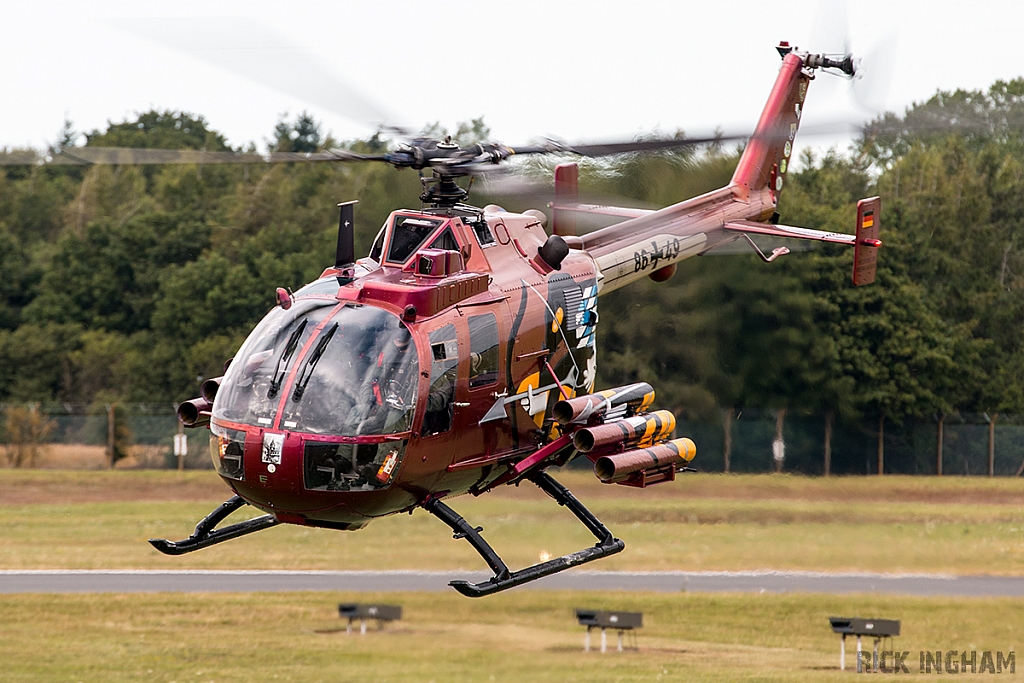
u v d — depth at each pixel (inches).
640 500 4306.1
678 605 3132.4
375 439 1504.7
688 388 5147.6
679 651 2770.7
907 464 5457.7
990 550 3782.0
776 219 2689.5
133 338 7298.2
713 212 2460.6
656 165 4702.3
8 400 7160.4
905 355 5625.0
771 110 2642.7
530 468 1747.0
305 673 2561.5
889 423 5477.4
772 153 2650.1
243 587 3275.1
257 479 1507.1
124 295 7672.2
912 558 3666.3
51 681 2487.7
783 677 2600.9
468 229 1718.8
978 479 5241.1
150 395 6894.7
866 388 5428.2
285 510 1545.3
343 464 1496.1
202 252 7598.4
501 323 1692.9
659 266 2252.7
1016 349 6658.5
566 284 1856.5
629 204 4227.4
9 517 4286.4
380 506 1561.3
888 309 5669.3
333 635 2847.0
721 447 5118.1
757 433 5162.4
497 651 2753.4
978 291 6766.7
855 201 7170.3
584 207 2444.6
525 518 3978.8
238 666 2608.3
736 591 3284.9
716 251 2608.3
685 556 3614.7
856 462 5349.4
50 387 7278.5
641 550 3659.0
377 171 5787.4
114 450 5644.7
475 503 4126.5
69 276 7755.9
